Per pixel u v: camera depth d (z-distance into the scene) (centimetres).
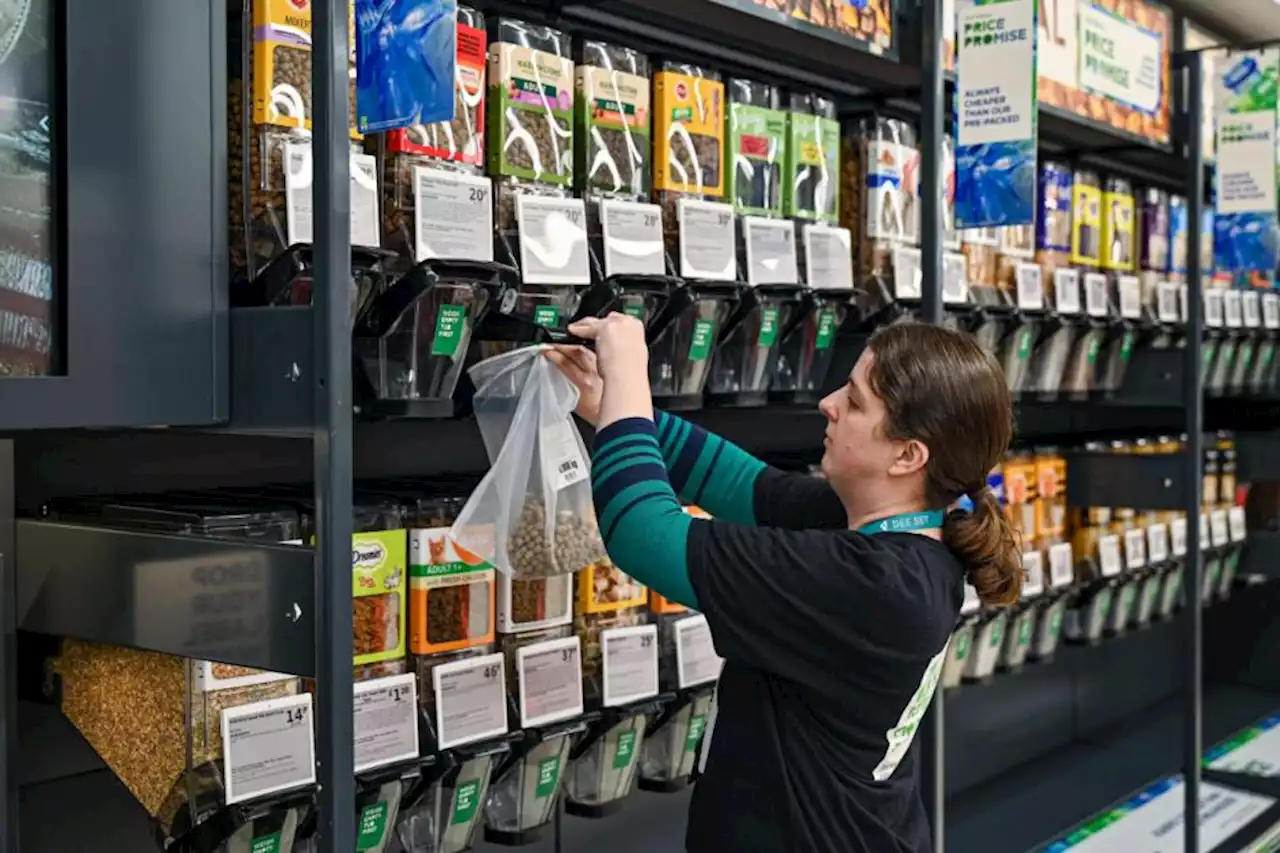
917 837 144
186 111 128
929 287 213
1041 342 265
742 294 182
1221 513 354
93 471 163
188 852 138
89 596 138
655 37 211
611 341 142
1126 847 305
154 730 139
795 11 196
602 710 180
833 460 144
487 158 159
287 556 118
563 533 151
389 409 143
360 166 142
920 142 238
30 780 156
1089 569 306
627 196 174
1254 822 327
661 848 245
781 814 136
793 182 200
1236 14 350
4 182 119
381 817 154
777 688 138
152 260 125
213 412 129
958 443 137
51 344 120
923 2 216
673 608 192
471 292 146
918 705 140
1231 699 443
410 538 160
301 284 132
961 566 141
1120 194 296
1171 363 302
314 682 147
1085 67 272
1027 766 363
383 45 126
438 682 159
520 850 216
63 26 119
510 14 181
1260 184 308
